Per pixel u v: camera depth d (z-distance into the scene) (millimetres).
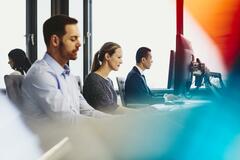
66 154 323
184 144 304
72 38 1708
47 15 4824
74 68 4902
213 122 300
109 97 2529
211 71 2045
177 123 313
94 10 5164
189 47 2225
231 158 289
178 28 4723
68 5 4953
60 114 1468
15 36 4527
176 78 2166
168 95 2678
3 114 1084
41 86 1519
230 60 405
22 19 4645
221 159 291
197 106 318
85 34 5098
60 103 1506
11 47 4426
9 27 4414
